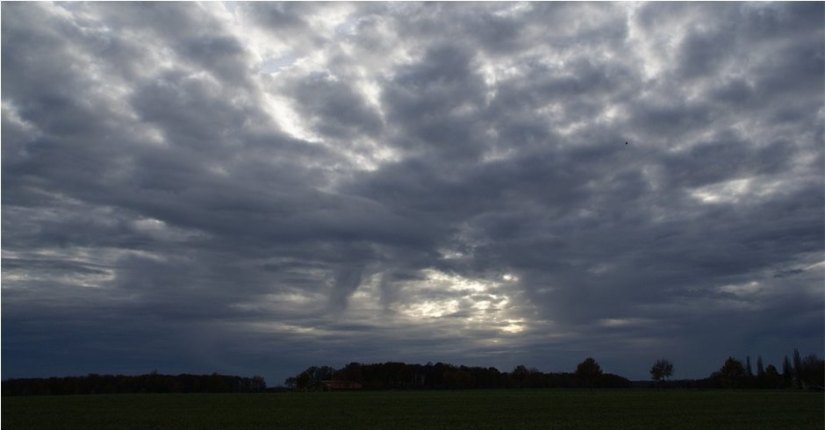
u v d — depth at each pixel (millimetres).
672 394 110688
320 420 55688
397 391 147500
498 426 48844
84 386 135625
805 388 152125
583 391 137375
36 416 61438
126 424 52250
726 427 46531
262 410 69875
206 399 99875
